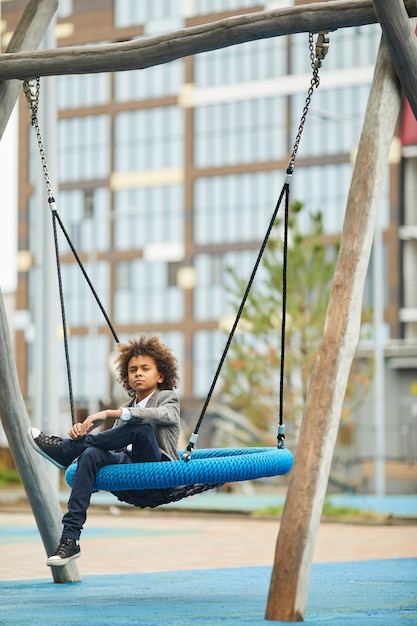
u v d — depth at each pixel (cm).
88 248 10938
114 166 10931
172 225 10638
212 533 2575
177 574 1529
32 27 1290
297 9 1093
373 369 3803
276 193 10219
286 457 1157
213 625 957
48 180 1250
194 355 10400
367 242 1053
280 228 3456
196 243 10519
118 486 1094
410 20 1067
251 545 2170
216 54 10556
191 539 2352
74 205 11038
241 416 5725
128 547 2103
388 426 6662
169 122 10738
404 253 9612
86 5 10688
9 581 1420
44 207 2762
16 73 1224
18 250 10938
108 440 1117
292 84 10200
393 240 9562
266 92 10306
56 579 1398
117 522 3083
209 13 10119
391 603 1165
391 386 6719
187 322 10438
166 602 1167
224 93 10506
